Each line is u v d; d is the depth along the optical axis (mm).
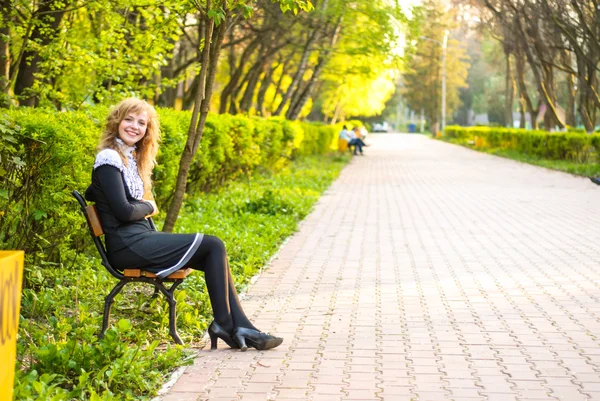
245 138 20266
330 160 37719
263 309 8203
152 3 13969
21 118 7496
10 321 3625
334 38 34656
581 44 35688
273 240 12516
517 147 44969
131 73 15523
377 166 35125
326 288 9281
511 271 10352
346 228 14656
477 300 8594
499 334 7133
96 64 14469
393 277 9961
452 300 8602
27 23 13156
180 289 8516
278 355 6469
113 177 6426
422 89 121312
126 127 6590
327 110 72250
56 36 14164
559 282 9602
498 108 116312
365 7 28625
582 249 12141
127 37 15547
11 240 7730
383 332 7219
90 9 14422
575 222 15383
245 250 11250
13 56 15555
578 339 6949
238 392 5539
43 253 8086
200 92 8461
